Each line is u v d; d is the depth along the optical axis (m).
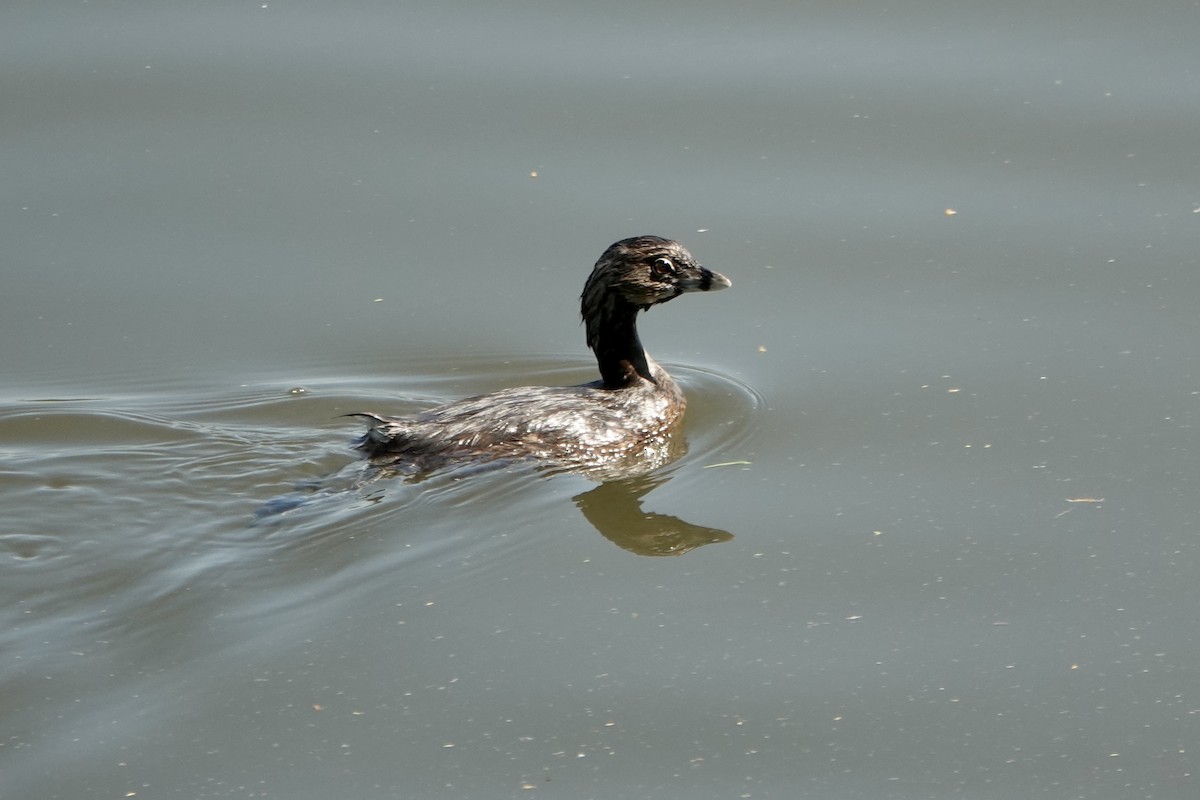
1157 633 12.70
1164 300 17.61
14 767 11.16
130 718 11.73
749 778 11.15
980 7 22.80
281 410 16.64
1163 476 14.84
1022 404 16.19
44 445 15.79
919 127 20.47
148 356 17.55
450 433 15.55
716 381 17.19
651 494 15.20
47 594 13.28
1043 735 11.55
